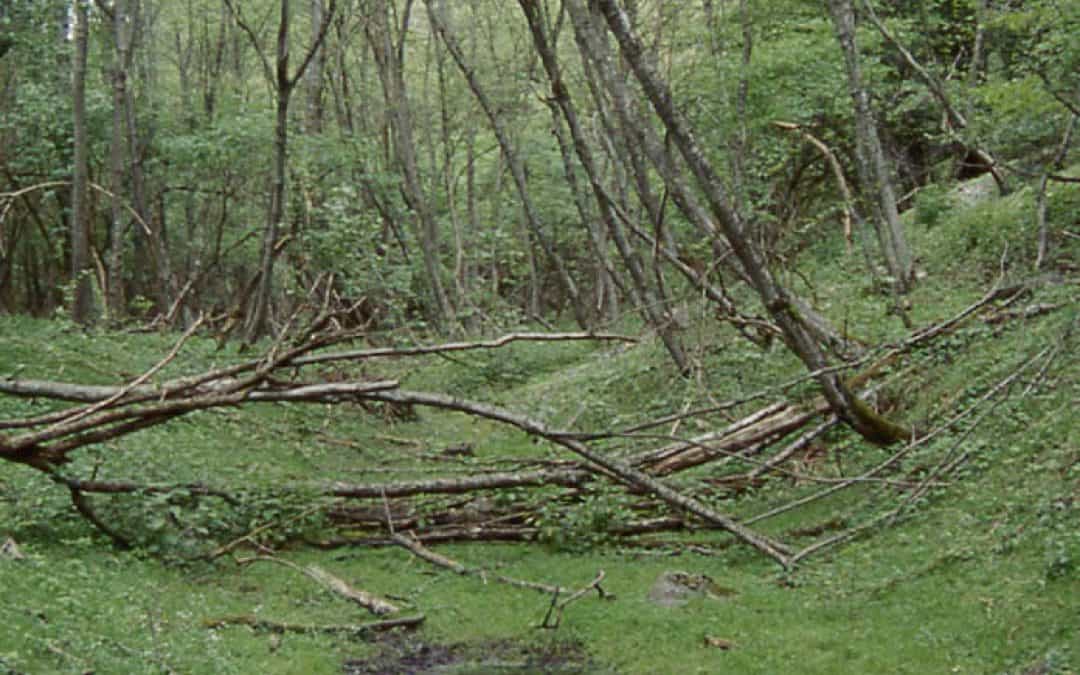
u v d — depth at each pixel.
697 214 10.41
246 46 29.17
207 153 20.83
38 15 19.84
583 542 9.49
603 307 27.98
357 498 9.66
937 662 6.36
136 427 8.52
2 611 5.90
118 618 6.59
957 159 19.00
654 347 15.08
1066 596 6.50
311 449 12.26
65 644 5.80
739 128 17.64
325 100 26.64
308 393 8.80
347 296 16.34
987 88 12.37
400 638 7.55
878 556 8.17
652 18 20.53
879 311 13.15
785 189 19.08
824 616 7.37
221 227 23.48
